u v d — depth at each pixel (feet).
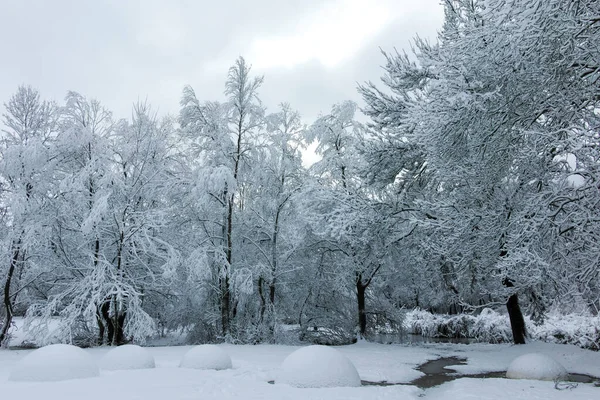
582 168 27.17
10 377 26.20
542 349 43.62
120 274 51.52
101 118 58.08
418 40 51.01
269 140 62.59
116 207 53.01
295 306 64.13
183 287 59.21
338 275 62.08
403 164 53.06
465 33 34.40
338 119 66.13
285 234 60.44
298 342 57.47
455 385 26.66
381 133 54.29
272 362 35.81
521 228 29.76
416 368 36.37
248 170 62.54
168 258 51.42
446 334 83.35
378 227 52.34
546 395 22.90
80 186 50.37
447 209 43.62
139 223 51.75
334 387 25.05
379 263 60.13
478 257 45.60
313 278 63.62
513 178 40.06
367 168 54.34
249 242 62.28
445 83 30.09
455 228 40.60
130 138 58.54
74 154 55.98
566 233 31.71
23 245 46.21
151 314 62.39
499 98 29.84
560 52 25.23
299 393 22.88
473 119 31.30
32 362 26.30
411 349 50.88
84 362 27.37
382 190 57.36
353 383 26.16
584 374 32.30
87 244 54.49
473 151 35.60
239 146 60.95
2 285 52.39
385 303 67.26
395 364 37.40
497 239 39.78
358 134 62.75
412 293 77.51
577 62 26.86
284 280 61.77
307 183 58.75
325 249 63.93
